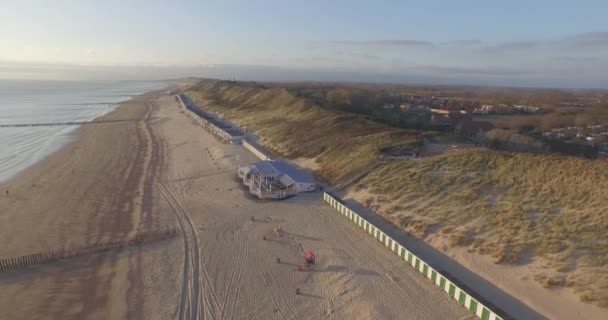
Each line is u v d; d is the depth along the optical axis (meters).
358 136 52.97
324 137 56.38
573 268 20.61
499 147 46.47
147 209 34.88
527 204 27.38
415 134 48.78
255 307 20.61
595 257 20.91
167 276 23.66
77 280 23.12
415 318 19.14
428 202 30.78
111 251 26.72
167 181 43.69
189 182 43.28
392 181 35.53
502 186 30.44
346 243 27.80
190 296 21.62
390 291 21.52
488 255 23.38
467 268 22.88
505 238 24.30
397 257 25.50
